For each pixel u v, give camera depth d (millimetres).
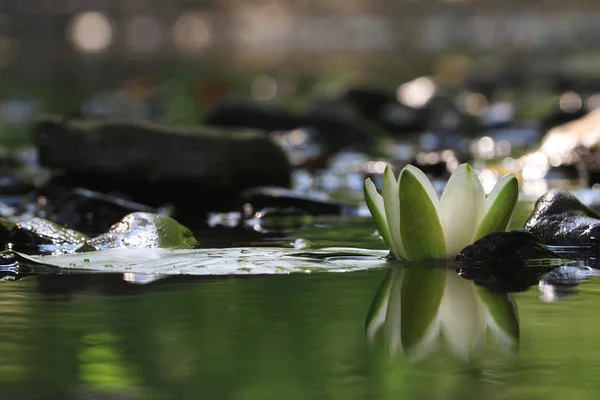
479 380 3543
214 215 9336
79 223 8906
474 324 4383
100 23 54250
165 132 10523
